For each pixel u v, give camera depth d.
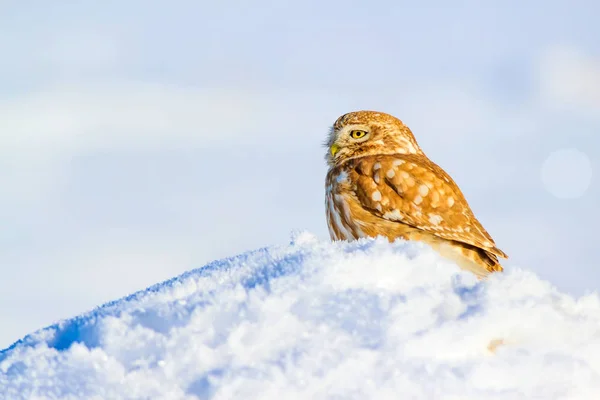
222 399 4.56
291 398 4.55
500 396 4.64
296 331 4.90
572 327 5.14
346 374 4.65
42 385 4.79
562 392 4.74
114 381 4.74
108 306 5.64
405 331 4.90
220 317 5.02
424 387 4.62
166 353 4.83
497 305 5.07
